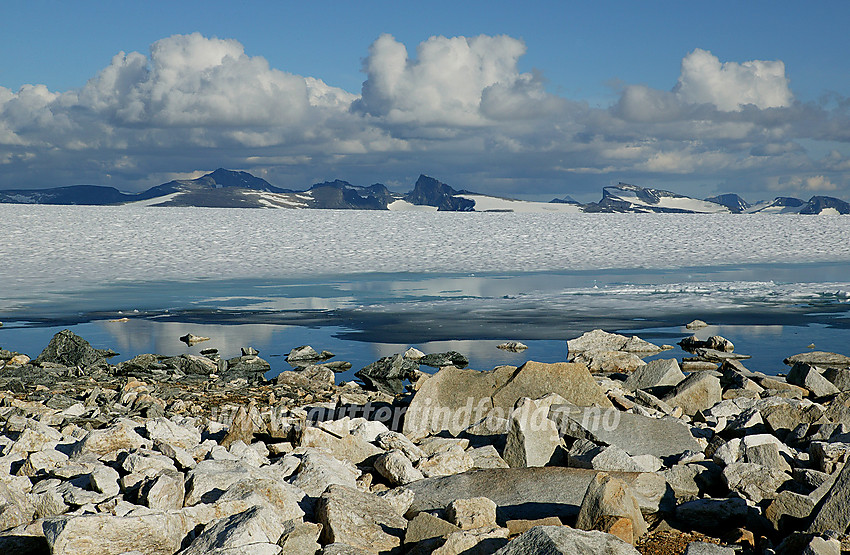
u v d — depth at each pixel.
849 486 3.61
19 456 5.07
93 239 30.73
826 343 12.59
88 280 21.19
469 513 3.81
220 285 20.55
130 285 20.34
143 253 27.23
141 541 3.32
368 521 3.72
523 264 25.81
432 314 15.85
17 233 31.59
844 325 14.48
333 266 24.81
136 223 37.19
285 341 13.04
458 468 4.96
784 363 10.91
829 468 4.70
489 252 29.11
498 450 5.55
